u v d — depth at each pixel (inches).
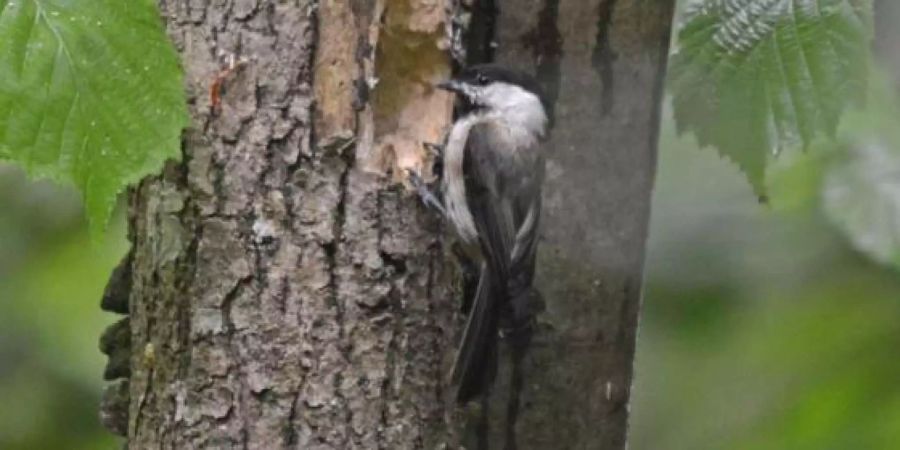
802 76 404.8
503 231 427.8
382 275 376.8
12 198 594.9
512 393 443.5
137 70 326.0
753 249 512.4
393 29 395.2
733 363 511.2
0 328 572.4
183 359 377.1
